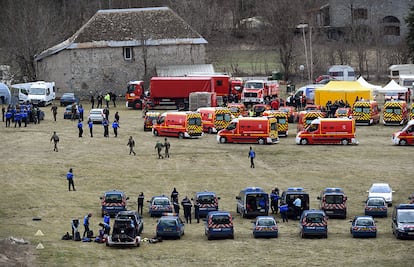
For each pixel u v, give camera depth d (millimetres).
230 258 148625
